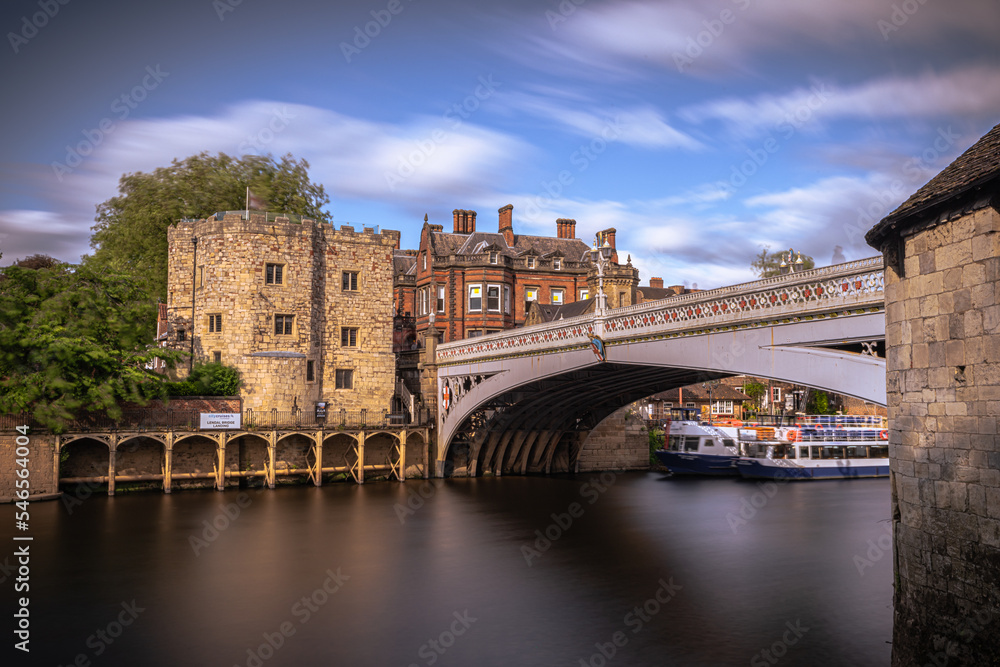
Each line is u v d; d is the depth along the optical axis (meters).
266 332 49.50
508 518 39.06
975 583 13.54
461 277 66.88
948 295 14.41
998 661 12.89
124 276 46.19
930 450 14.89
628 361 32.69
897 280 16.31
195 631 21.45
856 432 59.12
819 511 41.12
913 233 15.48
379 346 54.38
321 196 66.81
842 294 21.91
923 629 14.91
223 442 45.91
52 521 36.06
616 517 39.62
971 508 13.70
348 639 20.84
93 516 37.41
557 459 62.09
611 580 26.83
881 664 18.48
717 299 27.17
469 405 49.97
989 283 13.34
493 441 57.62
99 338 44.00
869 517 39.12
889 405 16.64
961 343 14.04
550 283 69.69
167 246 59.19
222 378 47.81
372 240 54.66
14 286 42.94
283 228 50.34
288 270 50.34
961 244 14.07
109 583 26.14
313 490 47.53
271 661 19.20
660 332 30.30
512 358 43.84
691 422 61.56
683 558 30.05
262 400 48.81
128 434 43.47
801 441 57.25
